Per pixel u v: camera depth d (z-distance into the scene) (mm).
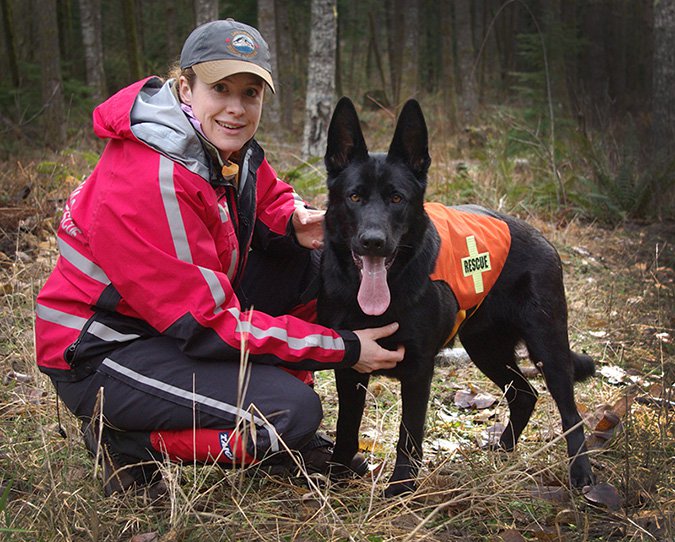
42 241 5457
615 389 3986
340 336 2674
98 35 15422
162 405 2498
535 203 8047
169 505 2551
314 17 8727
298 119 23766
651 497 2631
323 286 2953
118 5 22734
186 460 2627
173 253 2449
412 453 2838
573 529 2590
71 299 2541
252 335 2512
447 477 2830
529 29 21359
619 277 6004
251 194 2916
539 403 3865
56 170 6852
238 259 2900
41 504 2406
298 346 2580
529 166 8977
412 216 2809
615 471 2965
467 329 3385
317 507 2684
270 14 13953
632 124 9383
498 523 2584
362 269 2738
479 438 3432
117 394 2508
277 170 8836
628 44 24281
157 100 2602
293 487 2760
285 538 2453
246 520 2459
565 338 3232
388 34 27719
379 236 2594
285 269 3262
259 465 2760
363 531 2434
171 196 2441
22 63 14406
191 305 2441
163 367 2521
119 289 2467
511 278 3240
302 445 2654
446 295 2914
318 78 8773
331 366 2662
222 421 2500
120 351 2535
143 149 2506
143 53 20938
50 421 3143
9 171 6766
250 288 3244
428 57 28359
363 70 32500
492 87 23562
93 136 11008
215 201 2602
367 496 2729
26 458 2781
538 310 3207
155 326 2475
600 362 4363
